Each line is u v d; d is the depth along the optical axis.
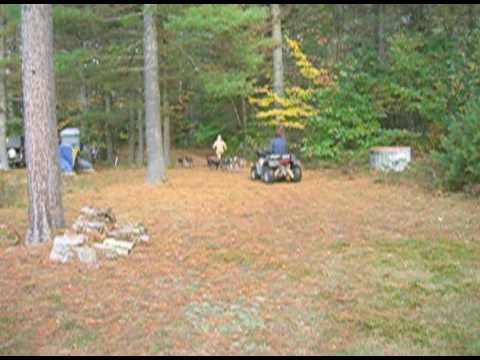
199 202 10.69
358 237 7.66
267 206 10.22
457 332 4.46
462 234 7.65
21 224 8.79
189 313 4.93
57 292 5.43
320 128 16.22
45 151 7.43
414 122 17.19
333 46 20.62
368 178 13.64
